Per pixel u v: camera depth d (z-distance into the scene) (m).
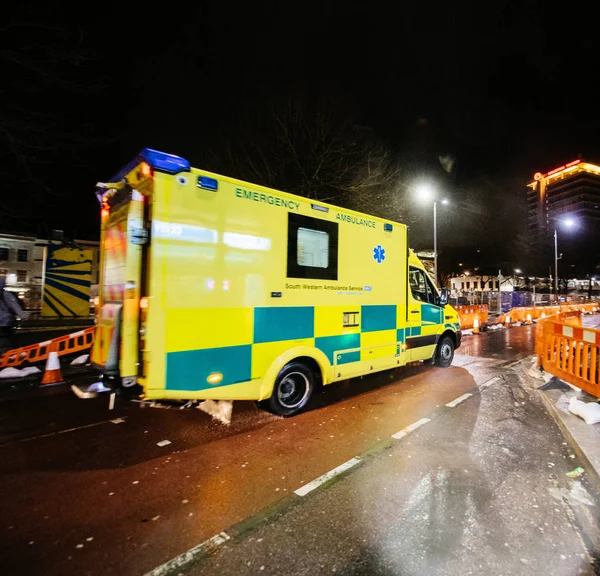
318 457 3.74
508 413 5.05
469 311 15.69
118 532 2.60
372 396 5.89
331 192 15.30
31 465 3.61
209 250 3.99
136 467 3.56
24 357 7.83
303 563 2.30
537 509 2.84
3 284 7.65
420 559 2.32
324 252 5.18
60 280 17.80
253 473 3.43
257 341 4.39
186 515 2.79
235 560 2.33
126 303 3.63
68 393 6.11
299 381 5.06
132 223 3.61
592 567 2.25
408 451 3.86
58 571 2.24
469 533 2.56
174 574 2.22
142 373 3.63
